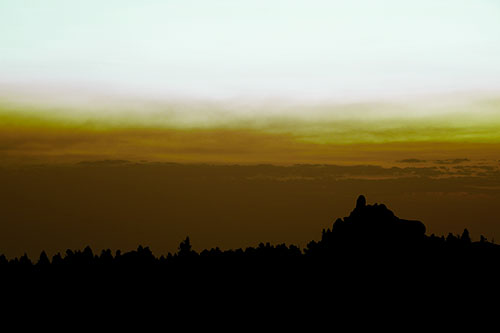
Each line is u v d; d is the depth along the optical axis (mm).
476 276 132250
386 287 130250
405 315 122062
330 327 122375
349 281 134250
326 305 129000
